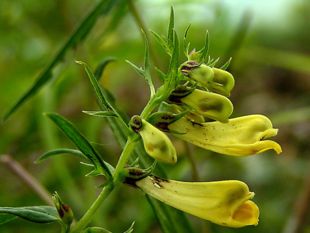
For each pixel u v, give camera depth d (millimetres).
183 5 284
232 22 288
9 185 238
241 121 128
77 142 122
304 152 314
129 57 261
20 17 300
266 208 248
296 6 407
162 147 118
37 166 255
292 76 388
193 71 121
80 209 205
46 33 301
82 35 187
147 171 125
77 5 306
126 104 331
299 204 214
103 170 123
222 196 123
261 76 388
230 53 261
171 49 122
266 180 270
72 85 255
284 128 330
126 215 227
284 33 404
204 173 265
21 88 276
